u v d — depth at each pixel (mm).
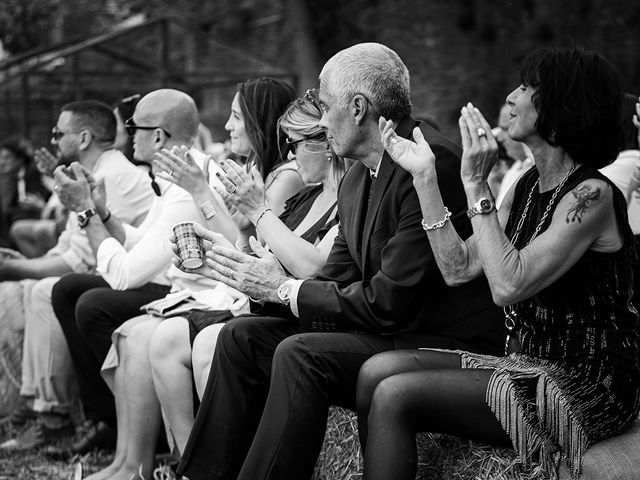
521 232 4051
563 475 3855
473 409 3844
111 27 21781
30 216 12242
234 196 4816
